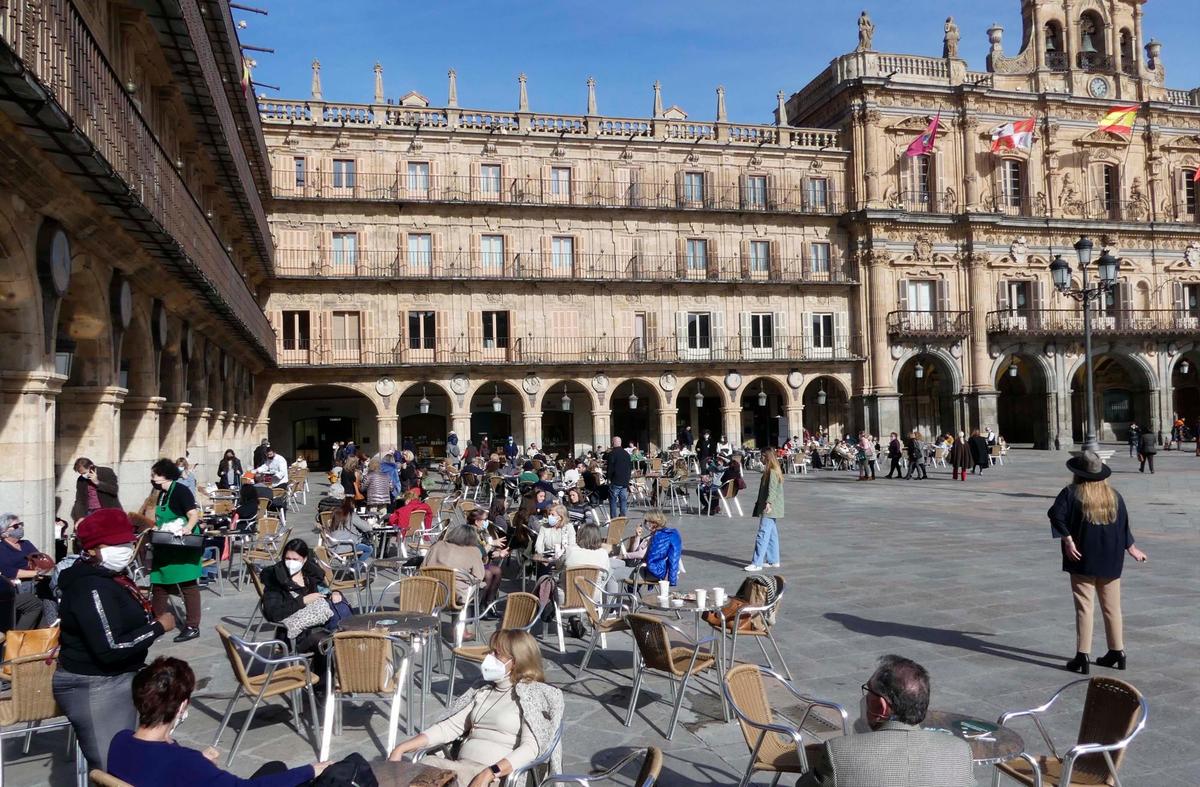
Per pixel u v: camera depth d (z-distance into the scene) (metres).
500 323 45.62
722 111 49.00
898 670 4.48
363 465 30.22
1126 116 50.97
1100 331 51.06
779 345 49.16
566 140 46.22
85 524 6.00
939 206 50.72
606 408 46.28
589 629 11.20
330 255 43.12
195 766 4.68
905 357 49.97
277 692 7.30
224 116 22.70
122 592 5.94
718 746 7.46
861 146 49.97
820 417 51.66
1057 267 23.41
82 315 15.23
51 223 12.38
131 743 4.77
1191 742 7.09
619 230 47.16
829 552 16.78
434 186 44.34
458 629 10.05
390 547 17.66
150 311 18.88
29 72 8.41
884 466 43.88
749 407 53.06
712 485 24.72
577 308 46.47
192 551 11.12
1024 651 9.74
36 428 12.23
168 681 4.87
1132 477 32.19
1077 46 53.22
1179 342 53.28
